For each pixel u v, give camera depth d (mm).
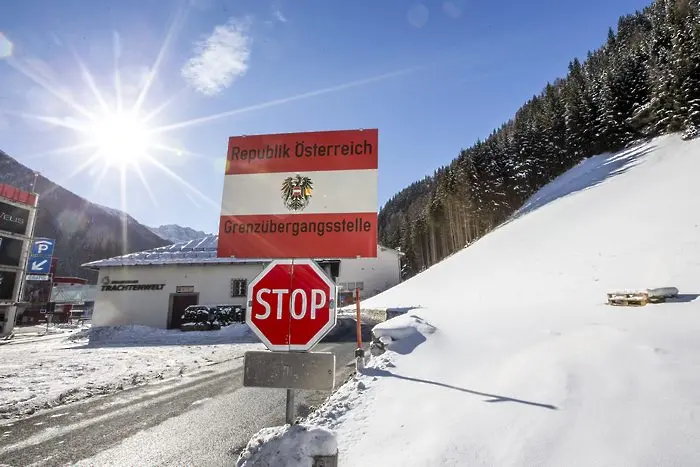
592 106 54656
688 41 40250
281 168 3023
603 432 3129
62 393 6922
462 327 10234
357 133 3023
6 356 13625
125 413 5688
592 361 5102
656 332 6551
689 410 3254
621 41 84875
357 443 3689
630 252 17953
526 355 6051
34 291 53438
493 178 62594
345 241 2816
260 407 5852
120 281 27875
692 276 12836
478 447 3225
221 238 2947
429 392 5078
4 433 4824
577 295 15320
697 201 20312
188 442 4449
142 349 14711
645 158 37031
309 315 2418
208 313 22844
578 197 36875
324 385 2287
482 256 35156
